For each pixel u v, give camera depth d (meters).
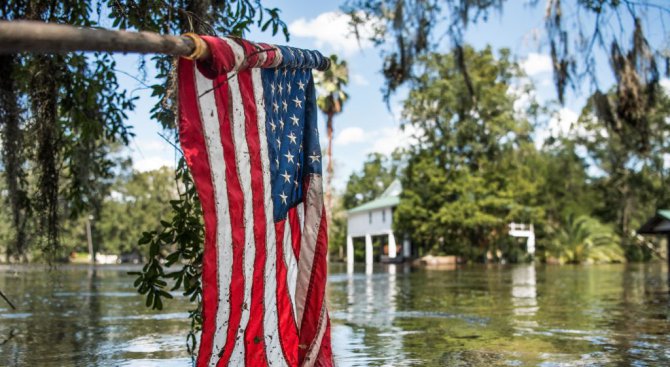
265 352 3.78
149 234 4.43
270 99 3.99
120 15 5.04
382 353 6.65
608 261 49.31
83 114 6.12
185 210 4.48
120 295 14.68
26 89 5.83
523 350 6.83
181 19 5.29
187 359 6.27
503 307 11.71
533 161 49.12
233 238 3.59
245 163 3.71
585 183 53.22
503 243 46.03
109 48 2.52
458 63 13.16
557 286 18.38
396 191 56.31
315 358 4.05
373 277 24.31
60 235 7.27
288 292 4.01
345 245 66.50
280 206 3.98
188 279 4.47
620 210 52.41
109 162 7.52
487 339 7.64
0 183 6.96
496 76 41.50
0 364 6.04
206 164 3.50
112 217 51.12
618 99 11.29
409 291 16.27
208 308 3.46
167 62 5.10
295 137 4.21
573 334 8.08
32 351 6.76
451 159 43.12
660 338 7.71
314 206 4.25
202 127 3.51
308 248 4.19
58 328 8.61
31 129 5.88
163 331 8.29
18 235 6.15
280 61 3.89
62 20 5.34
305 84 4.38
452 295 14.88
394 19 12.45
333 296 14.61
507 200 42.38
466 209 41.88
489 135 41.84
